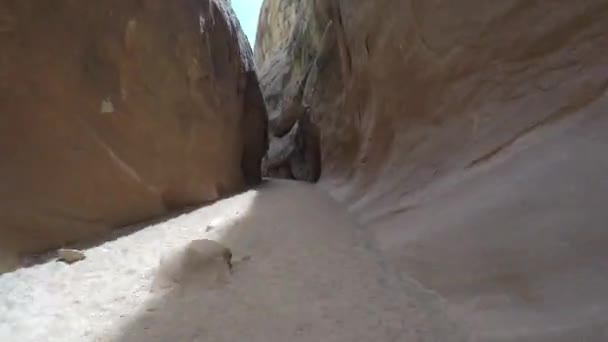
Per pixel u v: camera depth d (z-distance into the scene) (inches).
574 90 88.9
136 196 185.6
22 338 83.7
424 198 131.9
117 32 177.6
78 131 158.6
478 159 112.7
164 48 208.8
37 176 142.9
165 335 83.9
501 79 111.6
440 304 87.6
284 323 86.8
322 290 104.3
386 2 183.6
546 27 98.4
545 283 70.4
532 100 99.8
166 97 210.5
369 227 161.0
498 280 80.3
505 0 110.3
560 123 90.4
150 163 195.6
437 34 139.6
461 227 100.2
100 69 169.5
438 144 136.3
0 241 128.4
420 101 152.9
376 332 80.9
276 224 178.7
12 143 136.9
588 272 64.8
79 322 90.7
